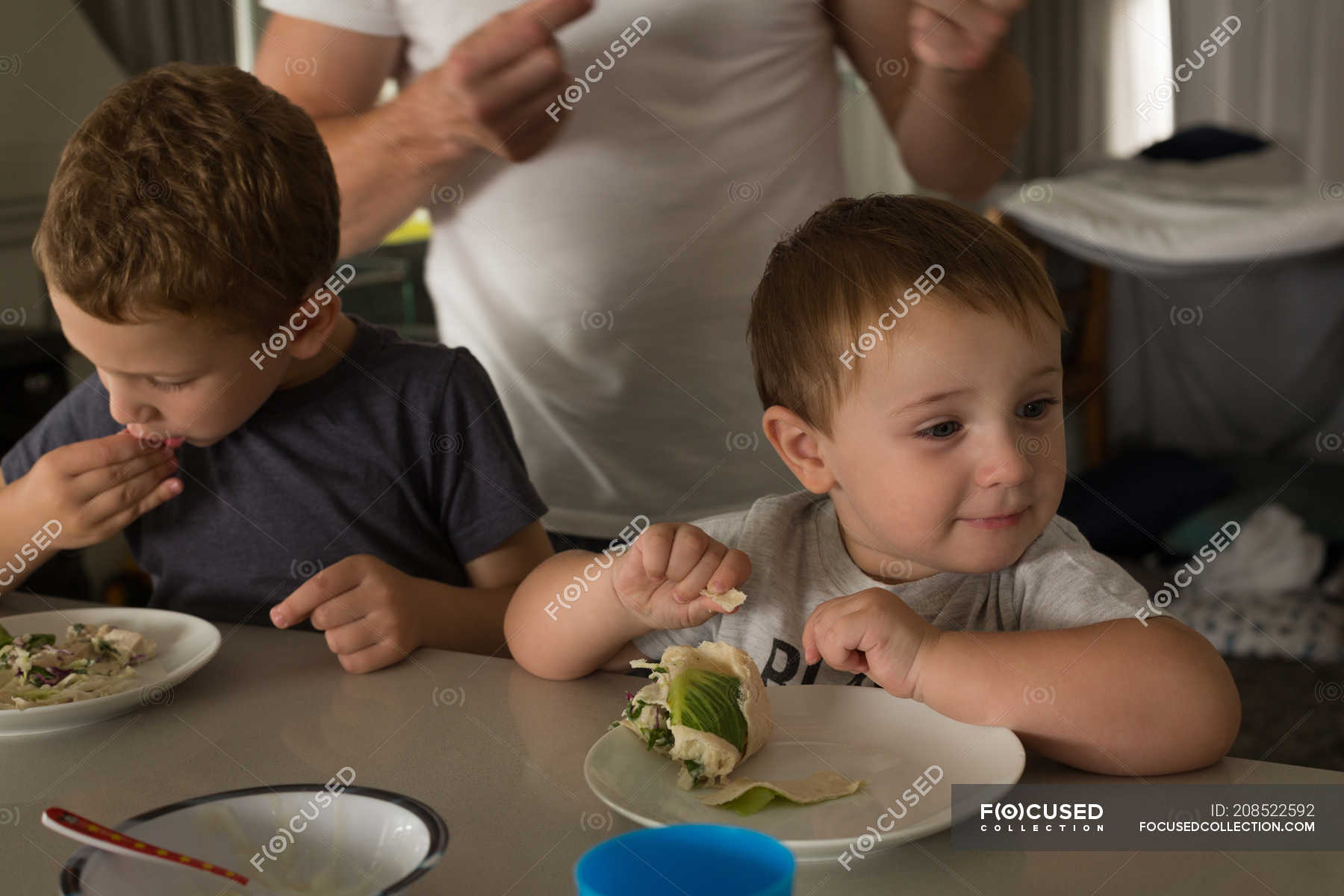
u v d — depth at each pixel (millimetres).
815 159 1340
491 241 1307
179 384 868
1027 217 2750
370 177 1278
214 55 2365
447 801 568
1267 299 2693
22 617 843
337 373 1073
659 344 1315
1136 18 2857
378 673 781
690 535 720
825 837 498
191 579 1080
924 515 708
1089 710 585
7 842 533
